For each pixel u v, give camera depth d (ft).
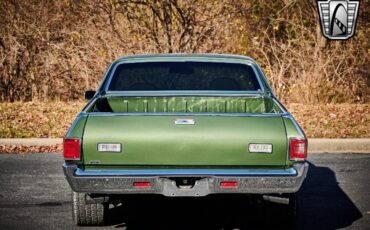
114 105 21.91
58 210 21.63
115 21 52.80
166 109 22.11
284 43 55.16
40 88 54.29
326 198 23.72
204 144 16.67
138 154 16.69
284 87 52.95
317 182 26.68
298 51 53.78
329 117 44.45
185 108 22.20
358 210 21.83
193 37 52.39
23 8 53.93
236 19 52.70
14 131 39.55
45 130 40.04
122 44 52.90
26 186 25.64
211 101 22.20
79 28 53.62
